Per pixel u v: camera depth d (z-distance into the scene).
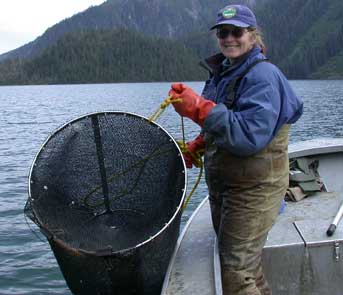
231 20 2.84
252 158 2.84
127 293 3.08
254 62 2.82
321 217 3.86
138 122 3.32
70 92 97.94
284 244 3.42
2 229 8.07
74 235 3.08
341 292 3.49
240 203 2.93
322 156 5.05
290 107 2.79
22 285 5.98
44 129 27.47
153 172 3.36
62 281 6.07
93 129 3.34
